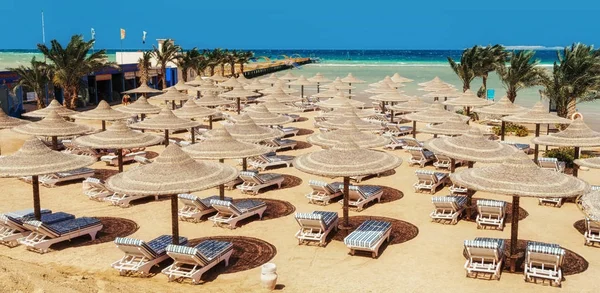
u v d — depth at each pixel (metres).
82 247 13.80
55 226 13.99
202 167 12.90
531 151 25.70
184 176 12.16
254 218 16.19
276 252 13.48
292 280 11.85
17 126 22.08
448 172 21.66
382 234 13.48
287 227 15.36
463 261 12.83
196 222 15.78
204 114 25.30
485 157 15.49
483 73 39.38
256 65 106.69
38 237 13.64
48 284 10.65
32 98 39.59
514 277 11.89
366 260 12.94
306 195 17.89
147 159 22.64
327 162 13.74
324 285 11.59
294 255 13.28
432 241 14.18
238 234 14.80
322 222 13.73
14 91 35.00
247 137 19.09
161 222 15.81
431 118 24.08
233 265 12.66
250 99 47.78
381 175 21.53
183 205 17.45
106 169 22.62
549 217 16.20
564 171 21.34
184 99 31.61
